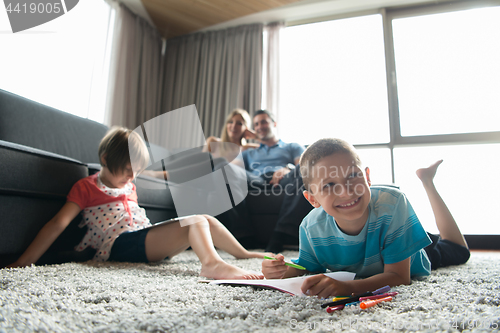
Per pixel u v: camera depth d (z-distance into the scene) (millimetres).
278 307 572
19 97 1739
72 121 2023
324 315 518
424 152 3156
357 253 839
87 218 1215
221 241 1254
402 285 734
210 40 4016
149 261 1175
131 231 1196
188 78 4004
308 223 895
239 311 522
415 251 767
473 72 3211
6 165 1037
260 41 3766
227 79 3791
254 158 2611
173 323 457
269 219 2008
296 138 3709
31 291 642
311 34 3852
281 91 3625
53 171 1195
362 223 789
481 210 2926
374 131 3455
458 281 842
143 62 3721
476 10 3279
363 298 605
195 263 1220
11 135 1638
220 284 761
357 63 3635
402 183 3170
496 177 2926
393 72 3381
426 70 3342
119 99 3334
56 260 1217
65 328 439
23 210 1095
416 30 3432
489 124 3096
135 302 575
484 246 2648
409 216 793
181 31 4047
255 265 1128
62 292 651
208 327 441
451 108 3215
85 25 3004
